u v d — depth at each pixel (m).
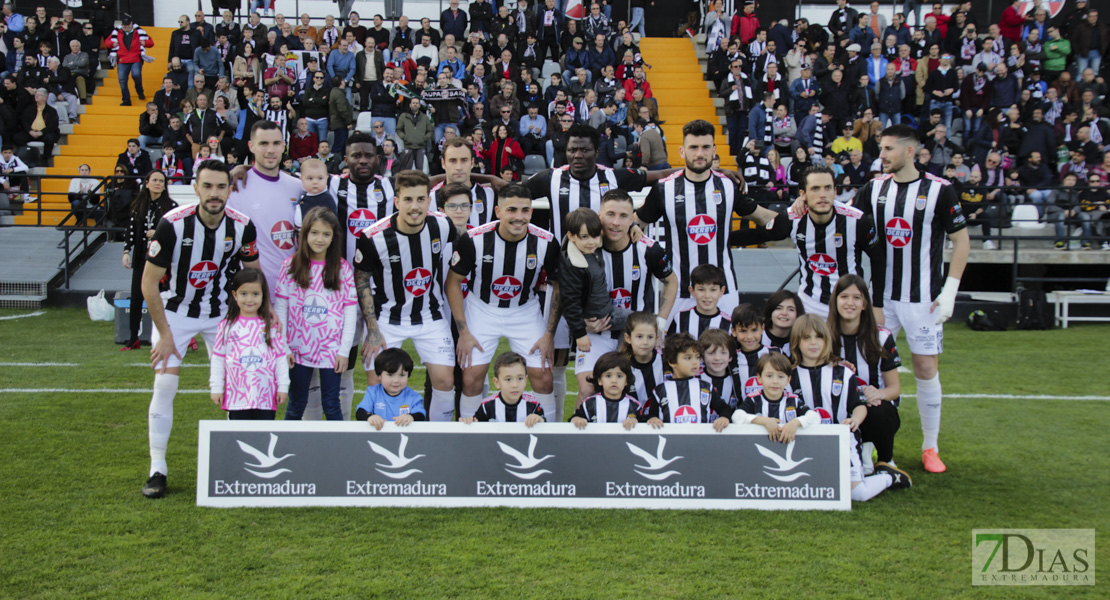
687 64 14.99
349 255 4.54
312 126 12.13
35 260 10.06
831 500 3.72
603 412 3.86
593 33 13.44
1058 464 4.44
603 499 3.70
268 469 3.69
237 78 12.38
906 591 2.95
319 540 3.33
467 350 4.17
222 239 3.87
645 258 4.23
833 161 10.91
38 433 4.77
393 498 3.71
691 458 3.70
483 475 3.71
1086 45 13.59
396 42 13.48
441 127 11.84
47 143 12.77
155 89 14.34
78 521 3.50
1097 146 11.59
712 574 3.05
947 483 4.12
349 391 4.58
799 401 3.87
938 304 4.33
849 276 4.12
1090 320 9.72
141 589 2.90
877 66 12.82
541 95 13.09
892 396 4.16
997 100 12.45
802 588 2.96
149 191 6.83
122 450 4.48
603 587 2.94
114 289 9.70
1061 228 10.61
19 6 14.62
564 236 4.23
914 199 4.38
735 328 4.13
